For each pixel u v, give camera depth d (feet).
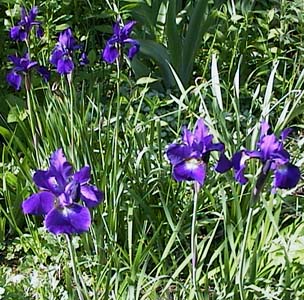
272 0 7.67
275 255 4.46
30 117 4.92
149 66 7.10
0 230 5.02
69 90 5.24
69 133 4.89
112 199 4.62
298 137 6.12
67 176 3.57
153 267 4.74
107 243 4.56
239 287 4.03
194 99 5.44
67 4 6.81
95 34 7.26
